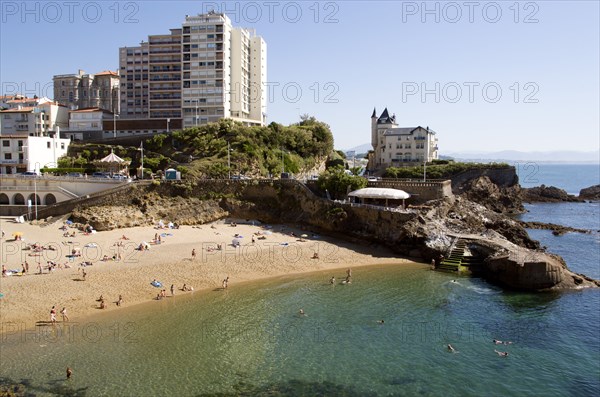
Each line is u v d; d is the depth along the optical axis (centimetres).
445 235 7056
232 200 8825
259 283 5709
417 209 7869
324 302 5091
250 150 11062
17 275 5369
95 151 11356
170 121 13425
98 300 4872
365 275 6156
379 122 16225
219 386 3309
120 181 8725
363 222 7725
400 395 3284
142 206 8344
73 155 11362
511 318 4747
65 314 4378
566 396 3322
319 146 13450
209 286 5525
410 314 4803
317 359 3769
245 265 6319
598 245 8506
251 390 3272
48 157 10788
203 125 12069
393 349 3981
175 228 8019
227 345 3969
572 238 9150
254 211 8775
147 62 16388
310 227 8344
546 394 3350
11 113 14250
